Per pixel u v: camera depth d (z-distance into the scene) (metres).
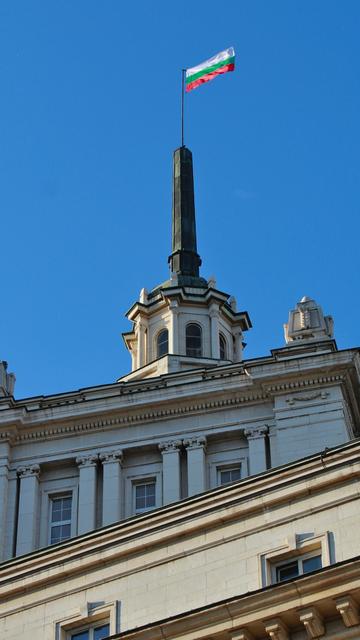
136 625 52.53
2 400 88.06
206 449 85.94
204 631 49.41
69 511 85.81
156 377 88.31
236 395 86.06
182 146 119.00
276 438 84.25
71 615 54.16
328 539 50.50
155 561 53.50
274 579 51.25
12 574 56.16
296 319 88.50
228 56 119.75
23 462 87.19
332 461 51.53
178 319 105.31
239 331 107.69
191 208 115.00
